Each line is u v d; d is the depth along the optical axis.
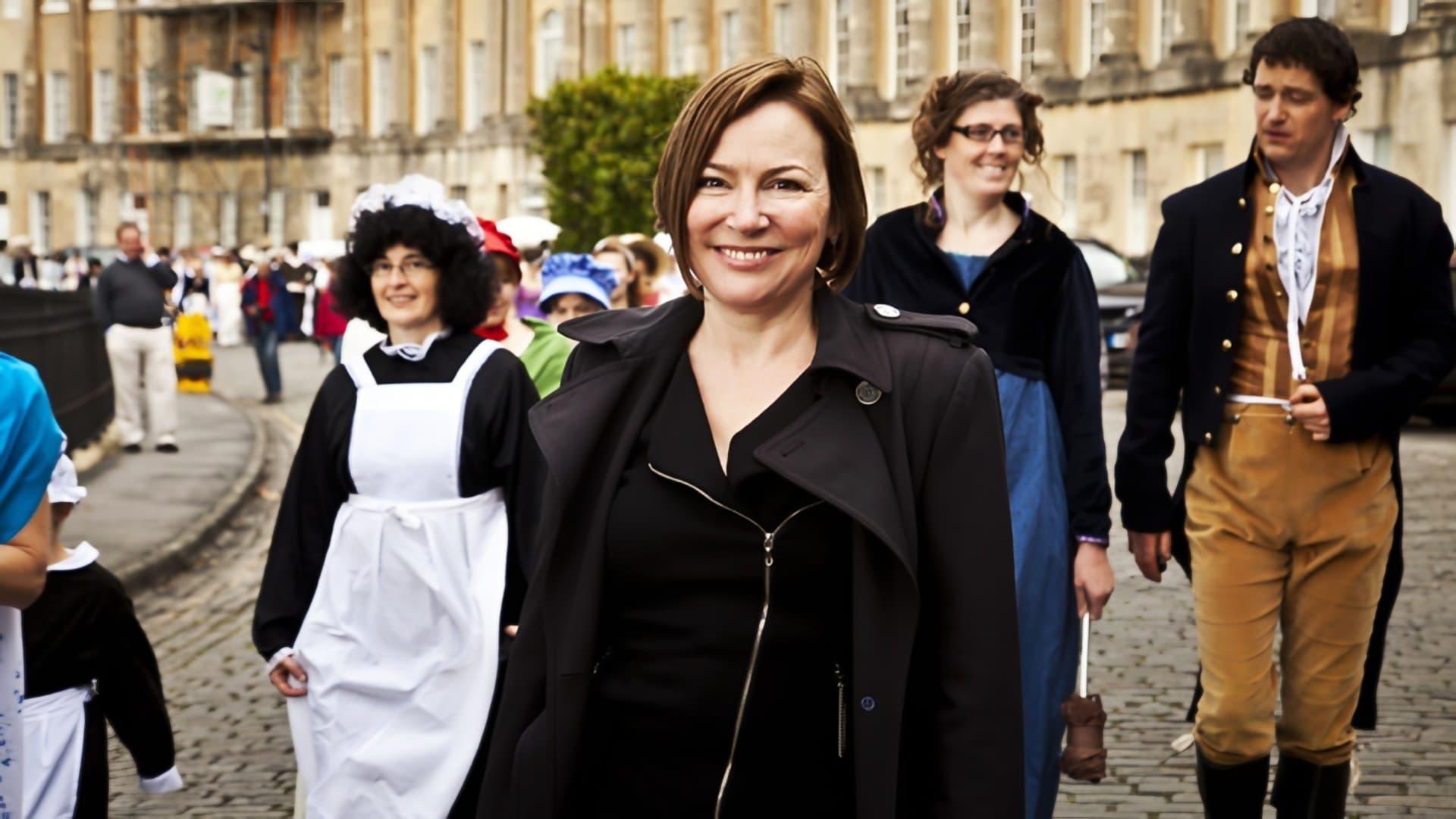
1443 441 17.11
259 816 6.09
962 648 2.60
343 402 4.73
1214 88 37.28
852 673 2.60
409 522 4.60
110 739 7.21
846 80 51.19
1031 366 4.75
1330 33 4.47
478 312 4.78
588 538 2.64
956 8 46.59
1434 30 29.33
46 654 4.13
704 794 2.62
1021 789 2.61
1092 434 4.74
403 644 4.60
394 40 68.50
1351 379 4.47
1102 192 40.38
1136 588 10.02
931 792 2.62
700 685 2.60
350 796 4.58
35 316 15.27
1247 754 4.73
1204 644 4.74
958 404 2.62
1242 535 4.63
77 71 76.88
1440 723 6.79
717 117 2.62
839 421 2.59
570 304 6.72
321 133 70.06
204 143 72.88
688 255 2.67
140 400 17.81
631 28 61.91
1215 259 4.63
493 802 2.71
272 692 7.95
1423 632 8.43
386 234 4.70
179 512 13.30
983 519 2.61
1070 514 4.74
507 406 4.70
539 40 64.88
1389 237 4.52
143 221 68.31
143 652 4.35
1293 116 4.48
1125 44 39.97
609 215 43.75
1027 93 4.84
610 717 2.66
